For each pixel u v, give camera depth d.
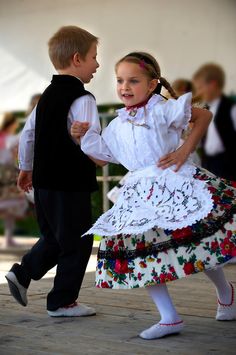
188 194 5.10
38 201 6.20
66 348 4.98
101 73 12.14
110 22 11.92
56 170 5.95
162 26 11.46
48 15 12.45
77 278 6.02
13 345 5.09
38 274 6.20
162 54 11.52
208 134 10.03
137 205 5.21
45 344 5.11
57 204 5.99
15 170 12.00
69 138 5.96
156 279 5.06
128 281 5.21
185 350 4.86
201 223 5.02
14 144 11.96
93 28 12.10
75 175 5.96
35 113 6.28
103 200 11.72
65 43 6.07
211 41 11.03
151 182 5.25
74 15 12.21
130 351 4.86
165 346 4.97
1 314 6.21
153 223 4.93
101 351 4.88
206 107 5.92
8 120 12.16
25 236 13.73
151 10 11.52
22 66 12.80
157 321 5.84
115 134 5.51
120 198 5.39
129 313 6.19
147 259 5.12
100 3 11.95
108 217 5.33
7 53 12.88
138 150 5.34
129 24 11.75
